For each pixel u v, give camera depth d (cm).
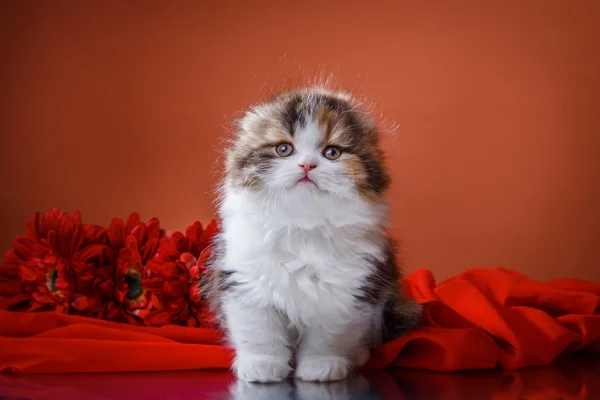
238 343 59
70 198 135
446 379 57
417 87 128
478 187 127
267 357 57
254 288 58
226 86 133
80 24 135
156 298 67
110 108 134
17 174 136
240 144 61
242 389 55
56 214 71
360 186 58
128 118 134
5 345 58
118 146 134
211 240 66
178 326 64
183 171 133
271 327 58
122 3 134
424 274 78
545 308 71
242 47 133
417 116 128
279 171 57
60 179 135
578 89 124
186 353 59
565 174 125
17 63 136
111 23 134
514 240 126
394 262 63
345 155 59
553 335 62
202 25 133
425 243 128
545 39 125
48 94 135
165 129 134
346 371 57
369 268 58
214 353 59
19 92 136
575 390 54
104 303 69
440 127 128
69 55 135
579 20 124
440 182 128
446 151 128
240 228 59
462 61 127
